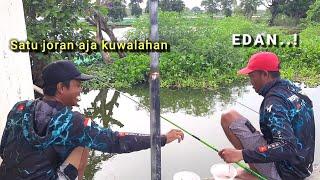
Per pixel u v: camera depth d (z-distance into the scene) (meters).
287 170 2.94
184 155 5.49
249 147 3.12
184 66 10.07
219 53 10.45
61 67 2.39
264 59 2.91
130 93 9.35
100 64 10.91
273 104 2.75
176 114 7.69
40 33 7.91
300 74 10.28
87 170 5.23
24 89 4.01
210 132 6.49
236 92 9.29
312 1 24.11
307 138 2.88
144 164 5.42
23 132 2.30
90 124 2.38
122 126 7.04
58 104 2.38
